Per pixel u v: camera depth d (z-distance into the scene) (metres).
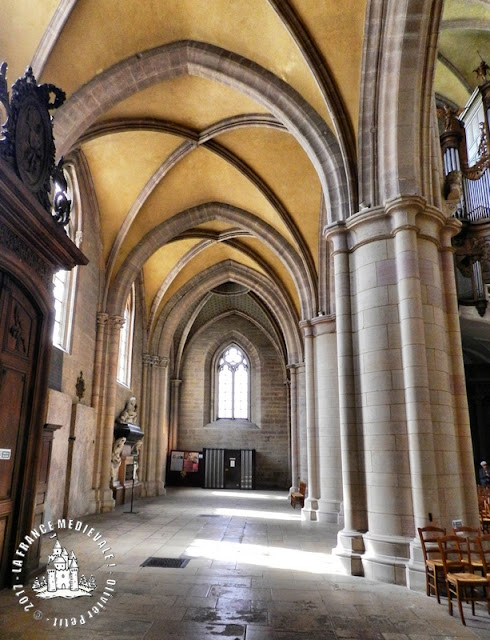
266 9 10.25
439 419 7.88
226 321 31.05
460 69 19.84
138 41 11.20
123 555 8.75
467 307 17.06
